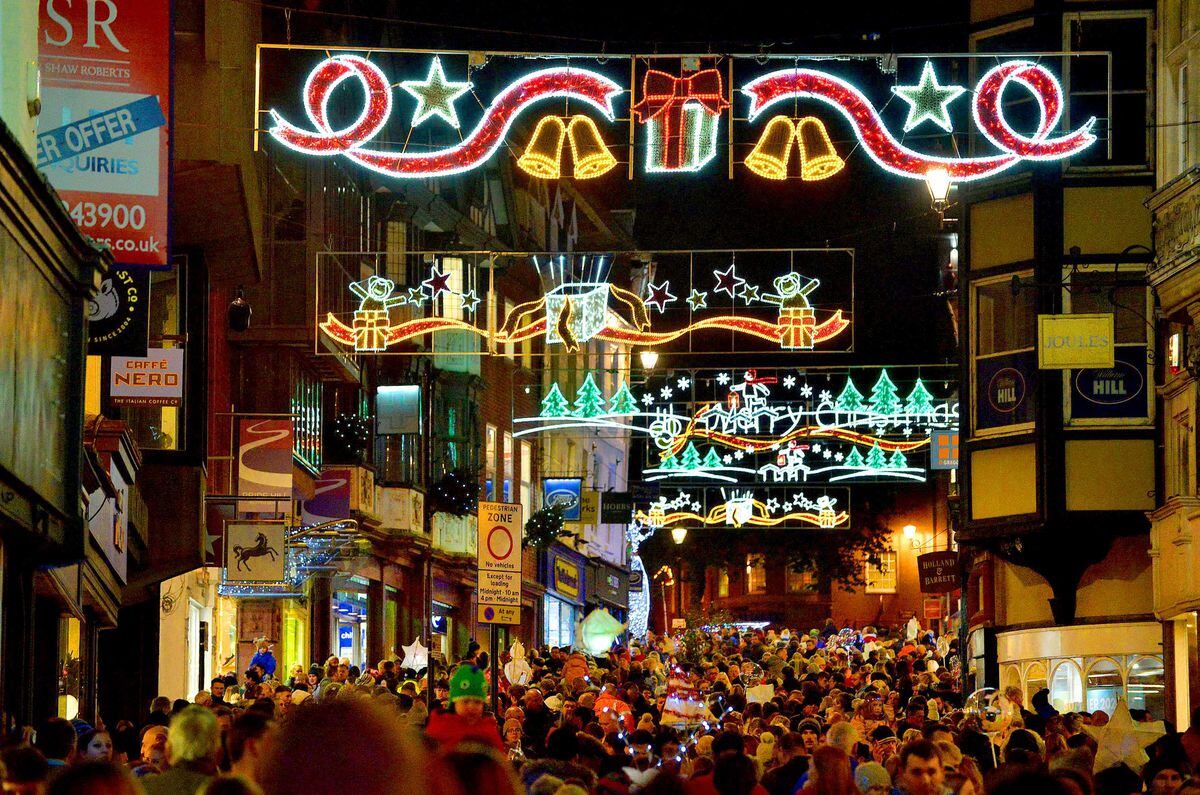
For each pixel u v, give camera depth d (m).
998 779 6.87
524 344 66.81
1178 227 28.58
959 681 38.97
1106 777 12.84
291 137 20.97
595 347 73.44
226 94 25.30
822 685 35.28
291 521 40.06
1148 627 32.50
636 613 89.81
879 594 107.81
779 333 34.06
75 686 25.98
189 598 36.50
